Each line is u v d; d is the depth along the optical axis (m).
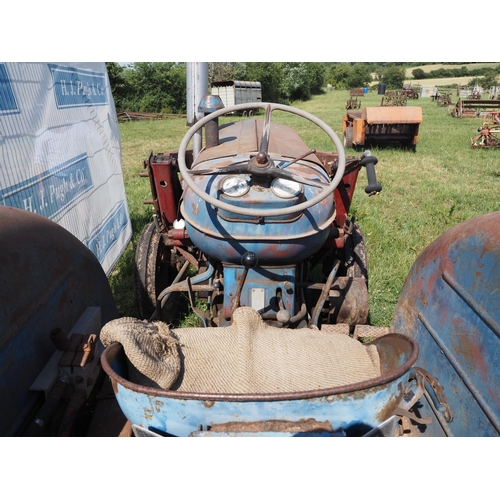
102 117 4.36
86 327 2.05
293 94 37.31
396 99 17.62
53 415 1.83
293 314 2.38
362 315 2.80
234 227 2.17
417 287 2.34
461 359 1.86
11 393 1.63
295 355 1.79
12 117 2.71
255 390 1.62
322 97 39.88
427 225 5.44
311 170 2.46
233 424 1.45
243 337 1.83
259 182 2.14
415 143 11.21
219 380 1.68
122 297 3.81
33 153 2.91
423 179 8.12
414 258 4.39
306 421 1.45
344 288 2.81
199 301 3.61
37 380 1.77
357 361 1.79
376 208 6.03
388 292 3.79
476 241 1.93
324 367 1.74
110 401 1.97
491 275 1.77
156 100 28.59
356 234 3.17
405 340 1.65
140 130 17.66
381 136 11.15
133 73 29.08
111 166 4.53
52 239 2.10
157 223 3.07
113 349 1.58
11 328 1.67
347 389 1.38
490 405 1.66
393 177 8.23
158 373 1.60
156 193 2.97
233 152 2.62
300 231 2.18
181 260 3.54
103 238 4.14
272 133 3.09
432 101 30.31
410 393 1.78
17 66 2.80
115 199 4.58
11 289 1.72
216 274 2.66
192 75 3.62
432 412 2.01
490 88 32.62
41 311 1.87
